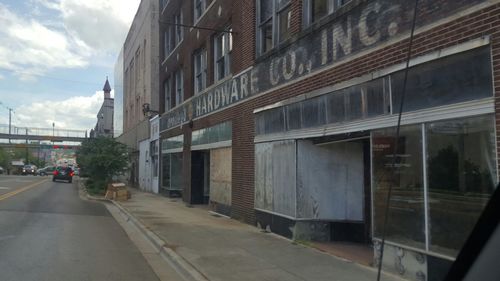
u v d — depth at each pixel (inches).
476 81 259.4
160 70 1186.6
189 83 882.8
